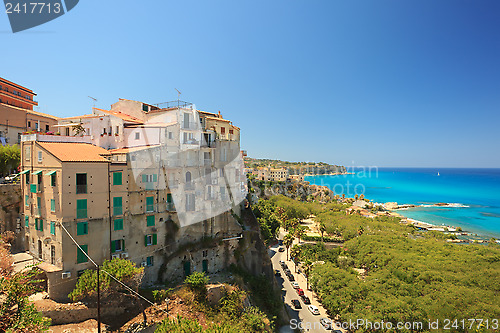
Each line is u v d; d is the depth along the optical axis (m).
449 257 66.81
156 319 29.11
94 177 30.59
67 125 41.59
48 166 30.23
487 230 144.25
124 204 32.94
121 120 40.81
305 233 108.31
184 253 38.50
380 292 51.66
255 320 34.31
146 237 34.91
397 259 63.19
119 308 29.14
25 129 53.91
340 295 52.03
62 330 25.11
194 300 33.22
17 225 34.06
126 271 27.12
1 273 23.48
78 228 29.33
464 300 45.84
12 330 17.36
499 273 54.69
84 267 29.53
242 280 42.16
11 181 37.59
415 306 45.34
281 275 71.19
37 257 31.16
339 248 85.88
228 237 44.00
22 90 66.56
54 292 27.62
